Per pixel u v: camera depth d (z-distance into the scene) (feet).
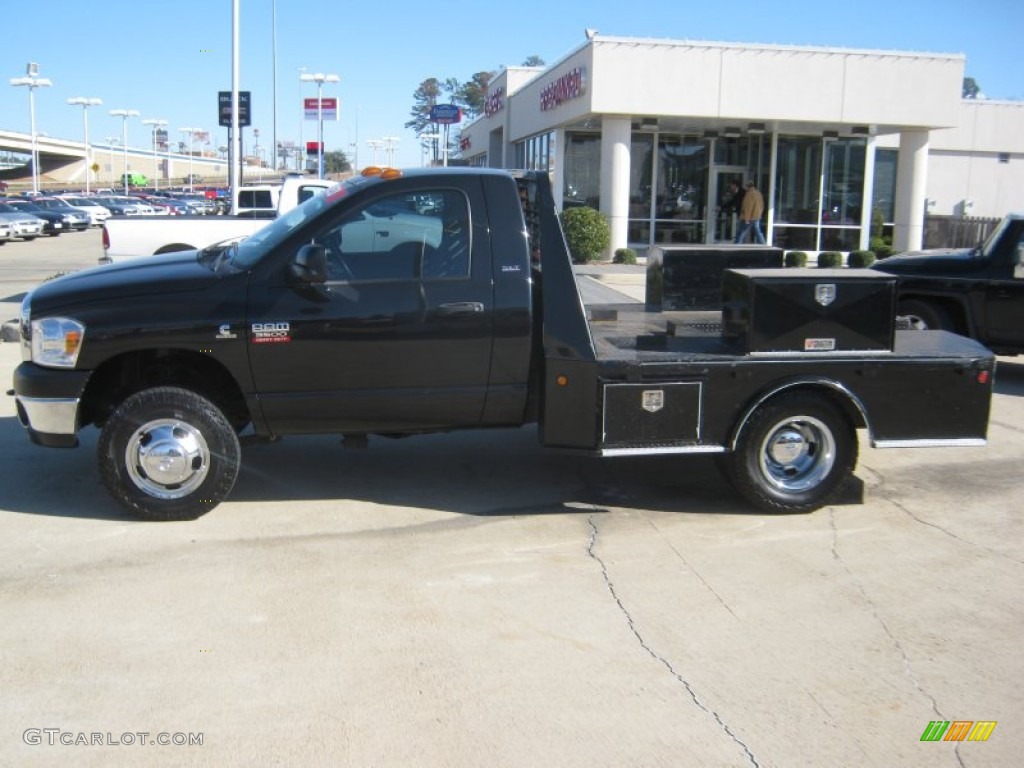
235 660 13.67
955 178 113.09
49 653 13.78
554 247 19.16
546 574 17.01
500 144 125.90
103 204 178.70
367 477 22.58
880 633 14.99
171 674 13.25
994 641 14.82
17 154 432.25
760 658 14.10
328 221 18.75
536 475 23.02
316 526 19.20
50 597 15.64
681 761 11.46
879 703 12.92
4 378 32.01
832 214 88.63
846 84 79.25
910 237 86.12
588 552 18.11
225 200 140.67
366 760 11.34
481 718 12.30
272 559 17.42
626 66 76.38
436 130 270.46
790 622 15.31
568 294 19.02
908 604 16.10
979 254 34.55
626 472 23.39
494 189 19.19
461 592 16.16
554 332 18.93
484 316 18.93
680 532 19.31
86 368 18.29
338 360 18.70
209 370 19.42
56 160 429.38
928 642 14.74
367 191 18.85
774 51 77.92
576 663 13.80
